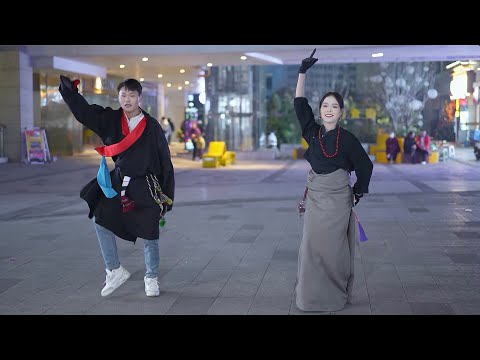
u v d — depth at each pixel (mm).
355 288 5590
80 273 6254
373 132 32375
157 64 25922
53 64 23875
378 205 11062
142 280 5941
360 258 6816
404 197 12297
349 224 5027
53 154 28250
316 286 4895
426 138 23891
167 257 6957
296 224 9156
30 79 24203
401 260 6699
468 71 28266
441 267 6367
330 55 22719
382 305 5059
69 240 8031
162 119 40812
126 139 5125
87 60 24781
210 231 8602
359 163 4906
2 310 5012
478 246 7398
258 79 29359
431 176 17656
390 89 34531
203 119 31844
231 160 24266
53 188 14875
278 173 19453
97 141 34094
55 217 10023
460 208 10609
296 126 31125
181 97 56812
